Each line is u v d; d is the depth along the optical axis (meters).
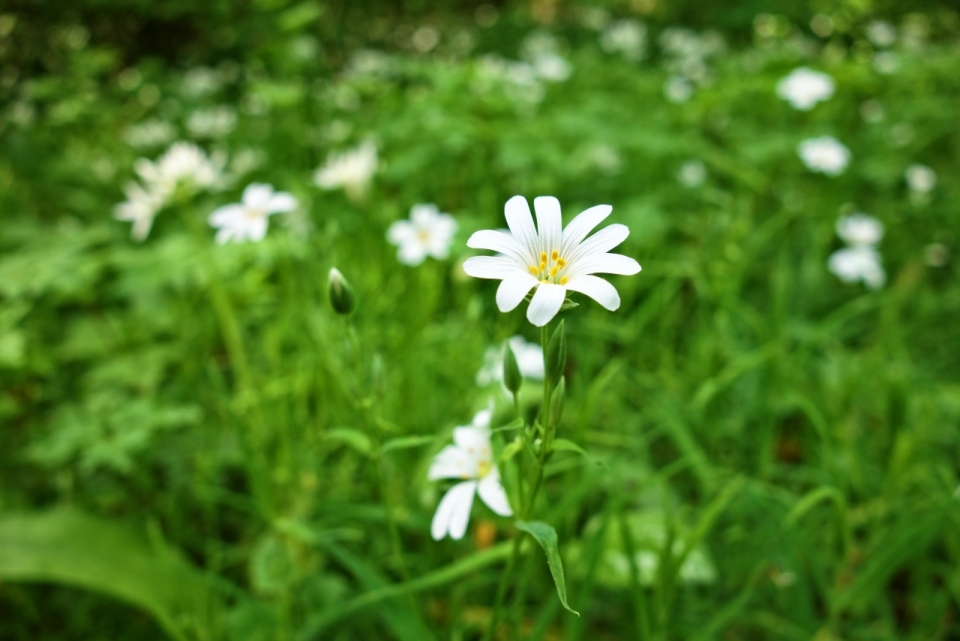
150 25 0.66
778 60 0.46
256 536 0.27
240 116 0.50
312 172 0.43
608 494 0.26
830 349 0.33
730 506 0.26
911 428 0.29
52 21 0.59
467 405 0.27
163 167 0.28
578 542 0.24
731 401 0.31
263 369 0.31
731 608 0.21
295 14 0.41
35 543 0.23
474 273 0.15
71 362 0.32
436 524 0.18
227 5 0.57
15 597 0.26
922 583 0.24
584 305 0.33
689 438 0.25
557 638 0.24
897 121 0.49
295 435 0.27
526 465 0.19
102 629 0.25
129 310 0.35
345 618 0.24
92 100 0.49
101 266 0.34
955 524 0.23
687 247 0.38
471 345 0.29
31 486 0.28
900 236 0.41
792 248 0.39
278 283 0.35
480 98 0.40
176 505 0.27
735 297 0.33
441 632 0.24
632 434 0.29
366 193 0.32
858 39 0.58
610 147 0.41
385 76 0.56
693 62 0.64
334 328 0.29
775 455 0.30
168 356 0.31
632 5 0.87
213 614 0.23
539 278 0.16
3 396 0.30
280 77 0.49
